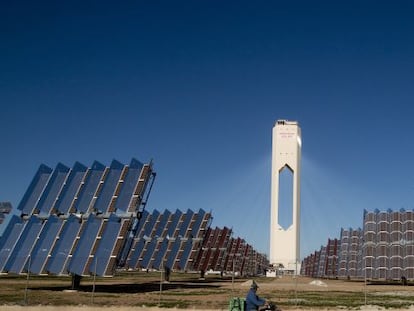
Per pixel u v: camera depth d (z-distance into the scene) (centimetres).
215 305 3928
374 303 4388
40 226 5178
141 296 4688
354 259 10362
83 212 5194
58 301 3956
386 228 8156
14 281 6806
